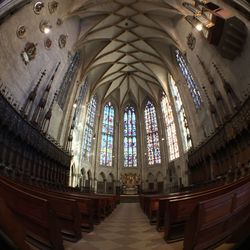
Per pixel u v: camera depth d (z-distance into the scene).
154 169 38.88
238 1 11.06
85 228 5.43
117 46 31.75
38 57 16.64
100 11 24.38
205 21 13.96
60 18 19.42
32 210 2.72
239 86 13.42
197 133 22.47
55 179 19.72
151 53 31.77
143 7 24.17
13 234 1.55
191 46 20.92
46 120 18.17
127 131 44.44
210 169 17.52
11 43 13.04
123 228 5.76
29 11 14.52
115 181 39.81
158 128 40.44
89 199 5.29
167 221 4.12
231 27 12.31
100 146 40.22
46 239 2.79
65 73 23.45
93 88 36.19
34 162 15.03
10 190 2.77
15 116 11.98
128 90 44.66
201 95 20.38
